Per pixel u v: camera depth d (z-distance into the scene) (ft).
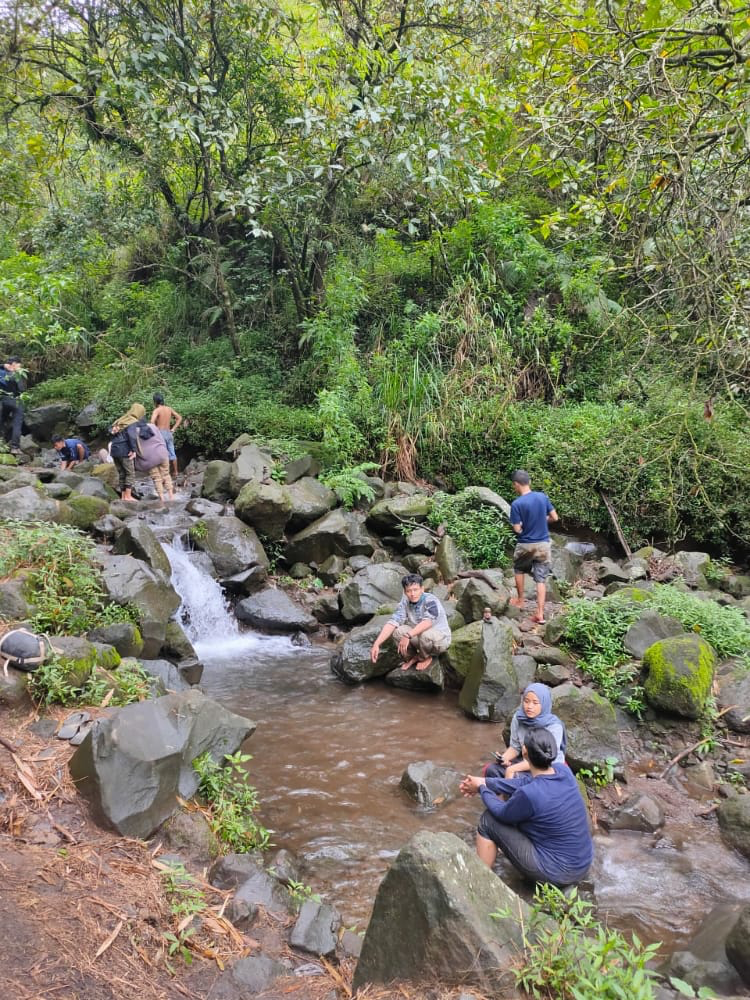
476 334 40.50
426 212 44.91
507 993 8.62
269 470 34.45
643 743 19.16
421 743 19.33
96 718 14.88
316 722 20.49
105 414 46.11
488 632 22.12
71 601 19.35
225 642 27.12
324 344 41.55
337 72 39.32
